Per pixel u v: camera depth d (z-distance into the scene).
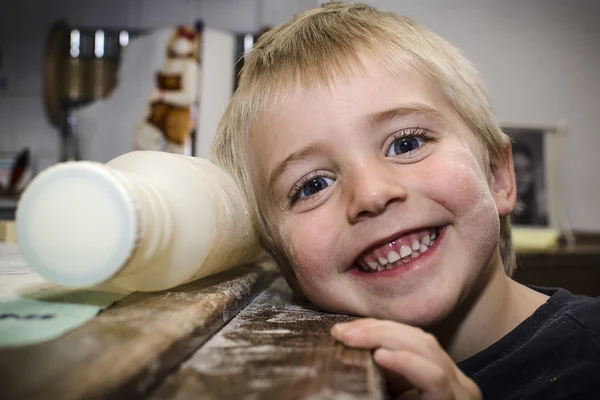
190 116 1.79
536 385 0.56
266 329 0.41
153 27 2.23
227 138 0.73
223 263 0.57
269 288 0.75
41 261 0.34
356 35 0.68
